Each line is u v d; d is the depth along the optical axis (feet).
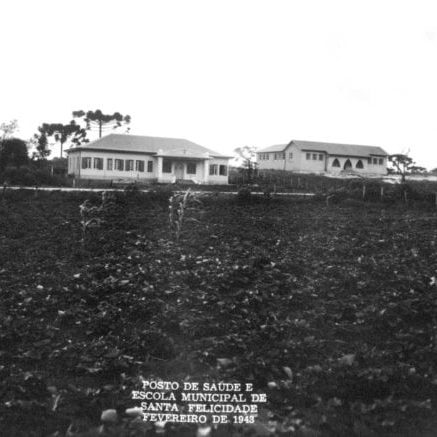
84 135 354.13
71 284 35.47
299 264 45.34
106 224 70.23
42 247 52.19
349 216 95.45
